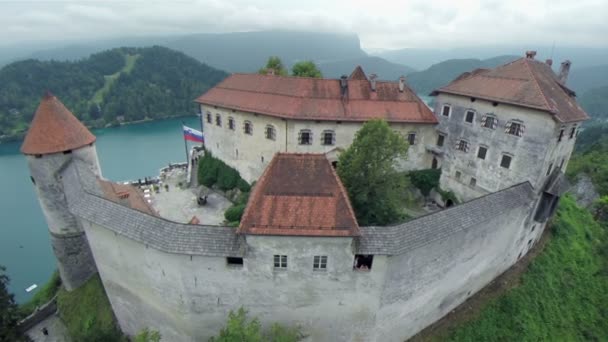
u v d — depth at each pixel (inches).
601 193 2454.5
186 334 901.2
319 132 1453.0
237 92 1680.6
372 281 820.0
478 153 1380.4
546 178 1219.9
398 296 889.5
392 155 1041.5
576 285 1381.6
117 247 872.9
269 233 724.7
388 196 1047.6
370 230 776.9
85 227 917.2
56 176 1058.7
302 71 2103.8
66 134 1046.4
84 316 1130.7
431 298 994.1
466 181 1451.8
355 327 893.8
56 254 1178.6
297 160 776.9
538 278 1301.7
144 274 866.1
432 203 1612.9
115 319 1084.5
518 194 1096.8
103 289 1159.0
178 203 1729.8
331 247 767.7
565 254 1475.1
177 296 845.2
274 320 870.4
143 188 1909.4
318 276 806.5
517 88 1229.7
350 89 1521.9
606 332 1286.9
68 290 1235.2
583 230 1711.4
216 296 832.9
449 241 909.8
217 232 768.3
